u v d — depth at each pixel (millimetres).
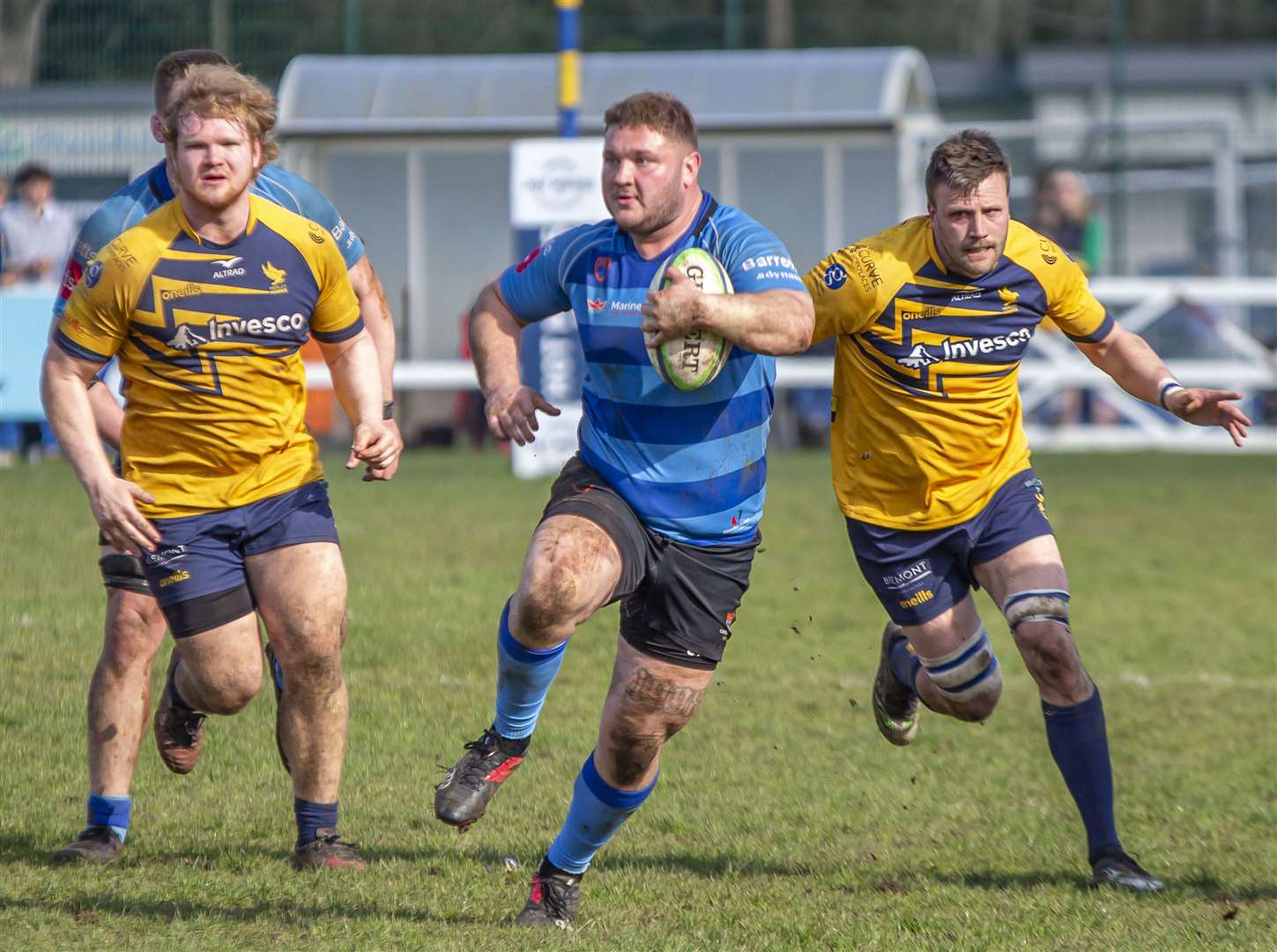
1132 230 97875
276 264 17312
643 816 21422
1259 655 32906
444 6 109000
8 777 21953
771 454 65750
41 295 58406
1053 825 21406
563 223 53000
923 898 17984
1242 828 21391
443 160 71375
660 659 16297
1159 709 28453
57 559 36781
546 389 56188
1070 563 42125
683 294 14891
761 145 71250
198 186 16484
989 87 113688
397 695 27062
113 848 18828
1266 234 90875
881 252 19359
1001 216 18656
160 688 26875
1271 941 16359
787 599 36312
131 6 78312
